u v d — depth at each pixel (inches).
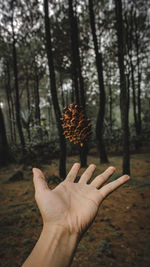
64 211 35.4
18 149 426.6
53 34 391.2
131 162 293.9
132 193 155.3
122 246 85.4
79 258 79.1
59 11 357.1
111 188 42.1
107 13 369.7
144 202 134.2
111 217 116.0
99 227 104.4
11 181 218.5
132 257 77.6
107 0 358.0
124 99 198.4
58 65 432.5
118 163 293.3
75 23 268.2
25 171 268.7
